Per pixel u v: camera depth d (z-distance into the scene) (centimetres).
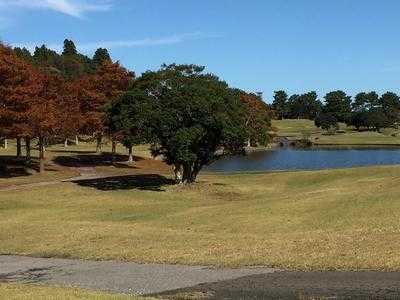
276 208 2902
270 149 11931
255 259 1819
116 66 6944
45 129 5294
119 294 1441
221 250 2003
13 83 4997
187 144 4459
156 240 2289
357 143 13962
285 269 1675
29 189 4562
